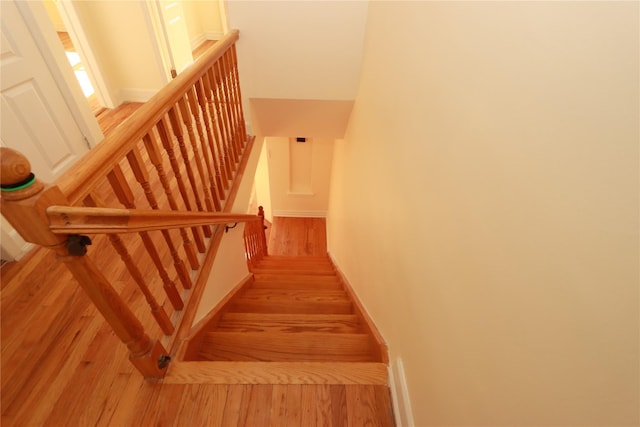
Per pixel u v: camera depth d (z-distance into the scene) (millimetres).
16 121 1743
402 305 1311
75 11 2846
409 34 1294
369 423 1154
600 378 410
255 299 2334
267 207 5684
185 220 1184
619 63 384
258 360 1545
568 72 463
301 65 2473
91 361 1243
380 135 1800
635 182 359
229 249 2240
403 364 1221
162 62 3369
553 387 490
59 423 1080
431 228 1003
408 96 1282
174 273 1680
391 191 1534
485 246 683
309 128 3287
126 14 3049
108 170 882
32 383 1177
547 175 500
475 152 731
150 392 1163
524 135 557
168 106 1220
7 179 604
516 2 590
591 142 421
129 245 1825
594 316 418
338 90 2627
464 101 793
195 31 5035
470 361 742
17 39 1721
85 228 703
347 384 1253
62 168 2100
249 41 2346
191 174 1526
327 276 3400
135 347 1072
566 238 462
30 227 666
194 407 1136
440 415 890
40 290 1519
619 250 380
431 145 1020
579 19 448
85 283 836
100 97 3342
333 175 4719
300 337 1644
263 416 1133
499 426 627
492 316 654
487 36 691
